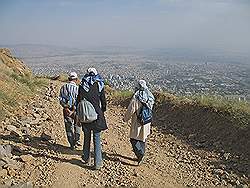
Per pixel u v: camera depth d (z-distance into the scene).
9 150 7.98
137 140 8.29
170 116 12.98
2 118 11.10
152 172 8.00
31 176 7.15
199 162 8.64
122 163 8.47
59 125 11.87
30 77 22.55
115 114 15.41
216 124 10.52
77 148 9.43
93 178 7.39
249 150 8.61
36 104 14.97
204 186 7.24
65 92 9.05
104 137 11.02
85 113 7.70
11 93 14.53
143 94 8.25
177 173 7.99
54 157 8.41
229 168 8.09
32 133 10.46
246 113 10.22
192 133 10.89
